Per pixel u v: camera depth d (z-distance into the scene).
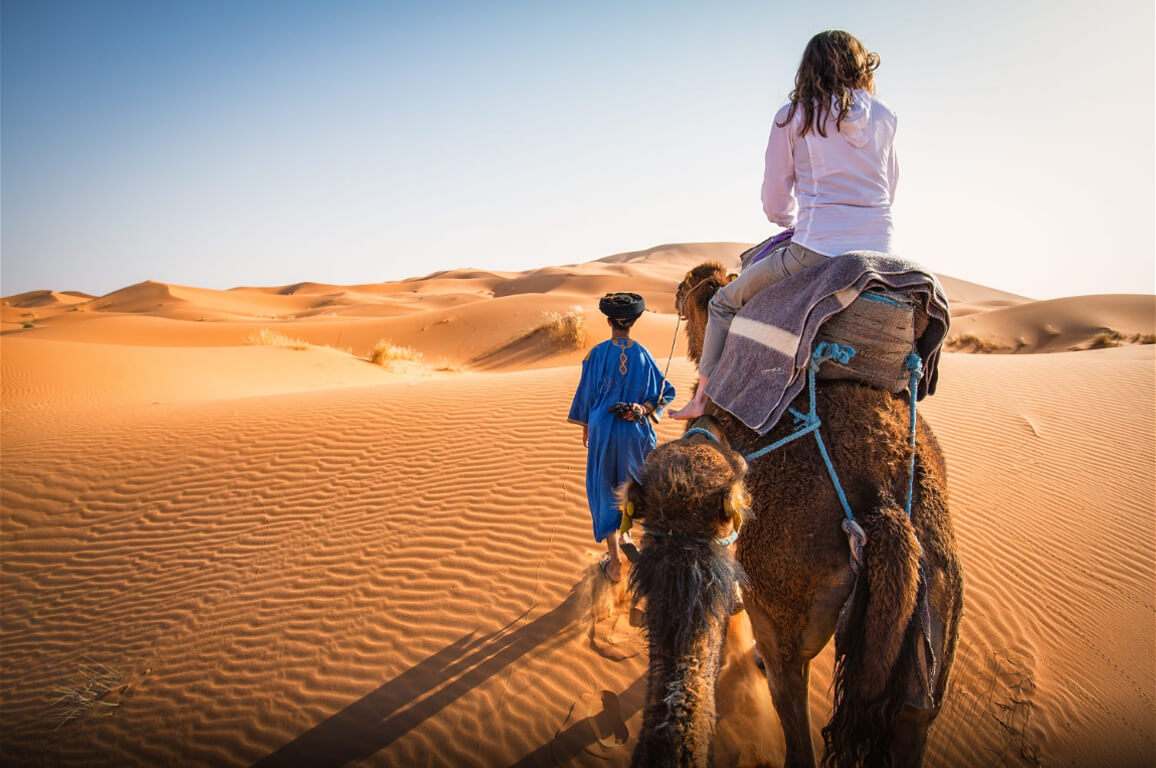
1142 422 8.93
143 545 6.75
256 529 6.84
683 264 161.00
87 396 13.34
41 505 7.43
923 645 2.74
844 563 2.89
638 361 5.16
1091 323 50.22
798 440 3.13
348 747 4.34
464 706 4.57
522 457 7.74
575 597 5.55
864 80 3.44
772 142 3.66
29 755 4.44
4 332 52.59
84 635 5.59
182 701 4.82
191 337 45.22
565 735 4.32
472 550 6.20
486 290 121.62
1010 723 4.43
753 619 3.30
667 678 2.41
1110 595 5.61
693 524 2.64
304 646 5.23
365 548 6.36
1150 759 4.16
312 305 108.19
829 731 2.81
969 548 6.14
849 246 3.44
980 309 71.38
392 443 8.35
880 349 3.18
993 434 8.50
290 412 9.52
